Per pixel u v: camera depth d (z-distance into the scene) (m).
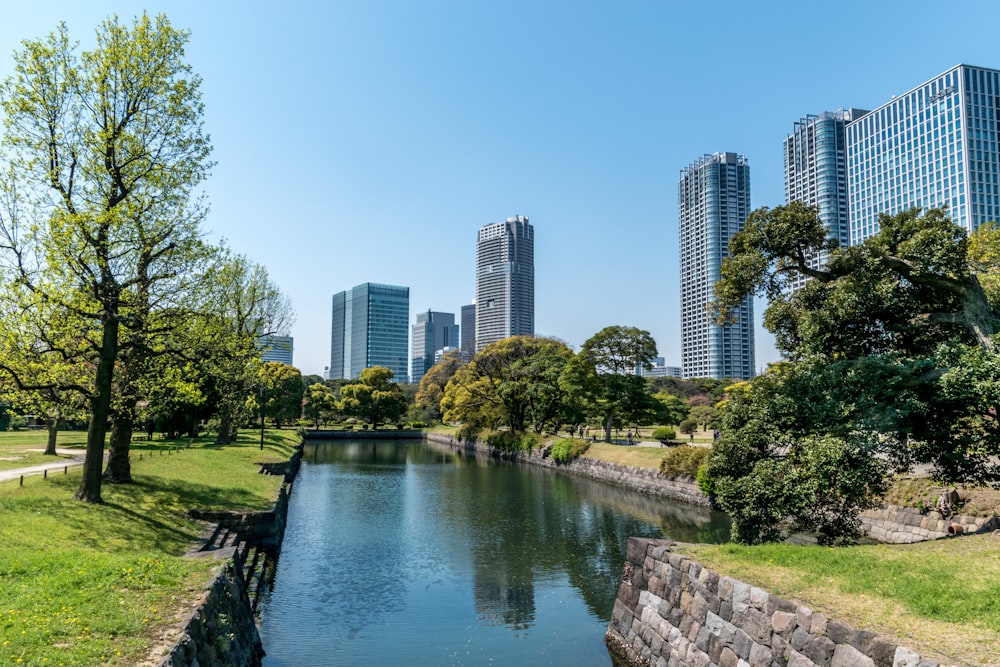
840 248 17.88
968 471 15.06
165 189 18.27
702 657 11.34
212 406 45.00
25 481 18.41
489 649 14.31
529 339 73.81
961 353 14.38
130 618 8.65
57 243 15.16
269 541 20.70
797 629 9.25
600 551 23.42
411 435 98.44
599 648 14.55
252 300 39.22
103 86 17.08
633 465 41.75
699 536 25.77
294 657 13.58
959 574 9.77
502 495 37.53
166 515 18.09
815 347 17.48
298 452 58.22
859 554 11.49
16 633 7.38
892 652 7.67
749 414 17.73
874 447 14.66
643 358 52.38
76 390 17.92
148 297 18.91
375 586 18.95
